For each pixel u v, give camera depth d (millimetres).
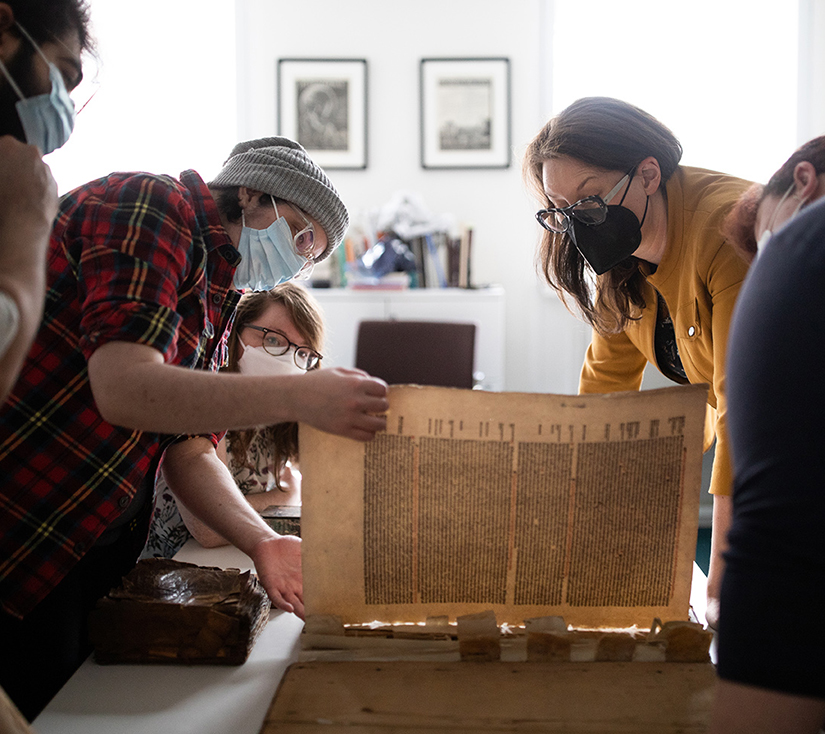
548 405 759
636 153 1131
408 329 3213
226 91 3814
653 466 777
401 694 728
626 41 3756
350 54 3873
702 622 941
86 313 800
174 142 3811
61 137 790
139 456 960
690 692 732
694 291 1144
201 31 3771
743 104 3711
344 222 1143
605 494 783
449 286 3812
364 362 3217
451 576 812
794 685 460
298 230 1099
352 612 825
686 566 808
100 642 832
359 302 3564
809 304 493
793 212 732
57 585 951
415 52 3873
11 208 622
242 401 745
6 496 893
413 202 3775
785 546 473
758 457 503
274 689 787
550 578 812
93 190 909
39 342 891
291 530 1220
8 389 571
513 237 3963
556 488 781
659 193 1178
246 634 830
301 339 1474
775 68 3680
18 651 934
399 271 3738
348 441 772
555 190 1182
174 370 755
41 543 902
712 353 1180
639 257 1243
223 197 1080
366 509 791
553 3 3781
